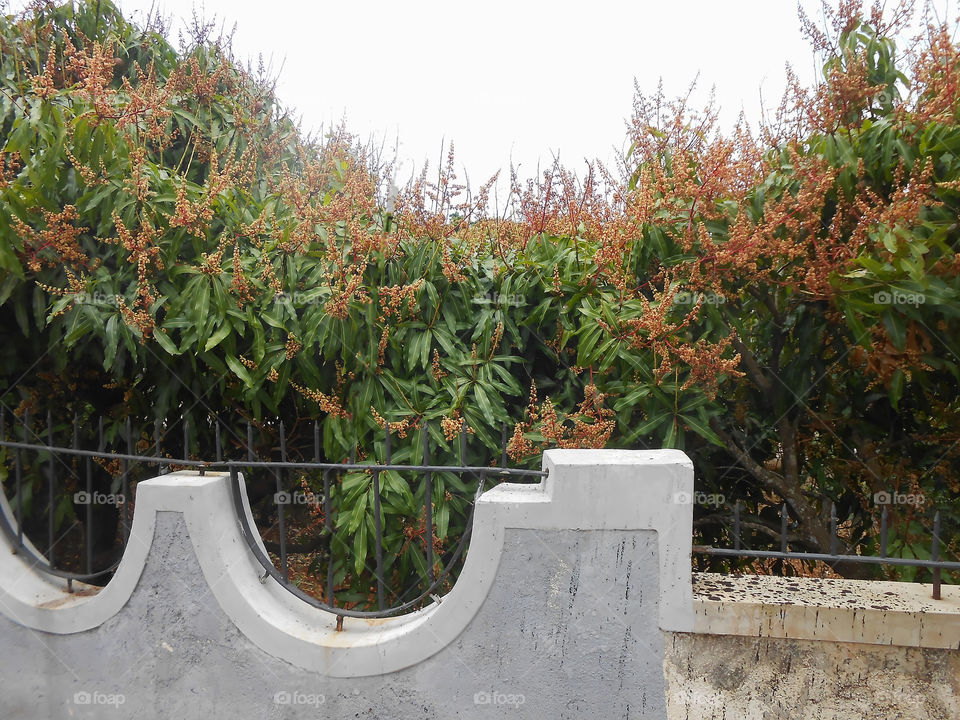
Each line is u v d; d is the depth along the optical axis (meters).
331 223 2.52
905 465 2.52
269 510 3.18
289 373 2.48
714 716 1.68
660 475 1.66
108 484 3.19
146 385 2.86
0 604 2.09
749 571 2.87
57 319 2.41
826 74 2.26
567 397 2.63
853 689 1.65
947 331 2.10
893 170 2.13
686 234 2.21
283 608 2.02
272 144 3.49
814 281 2.09
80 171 2.26
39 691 2.08
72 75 2.97
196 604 1.93
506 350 2.65
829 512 2.80
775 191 2.31
